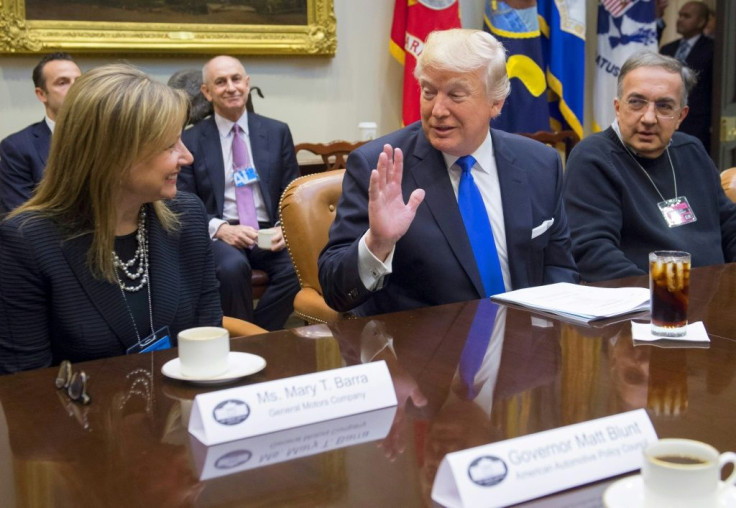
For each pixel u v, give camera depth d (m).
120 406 1.26
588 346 1.54
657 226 2.79
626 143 2.82
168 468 1.03
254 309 4.02
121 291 1.77
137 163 1.70
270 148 4.27
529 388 1.31
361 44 5.23
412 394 1.29
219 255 3.80
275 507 0.93
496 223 2.21
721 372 1.38
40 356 1.73
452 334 1.63
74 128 1.69
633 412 1.06
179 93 1.76
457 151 2.13
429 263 2.10
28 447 1.11
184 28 4.72
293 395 1.18
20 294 1.70
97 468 1.04
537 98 5.16
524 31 5.11
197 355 1.33
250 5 4.85
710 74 5.52
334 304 1.97
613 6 5.39
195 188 4.17
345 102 5.25
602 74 5.48
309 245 2.53
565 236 2.34
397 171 1.80
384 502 0.94
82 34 4.53
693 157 2.89
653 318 1.59
